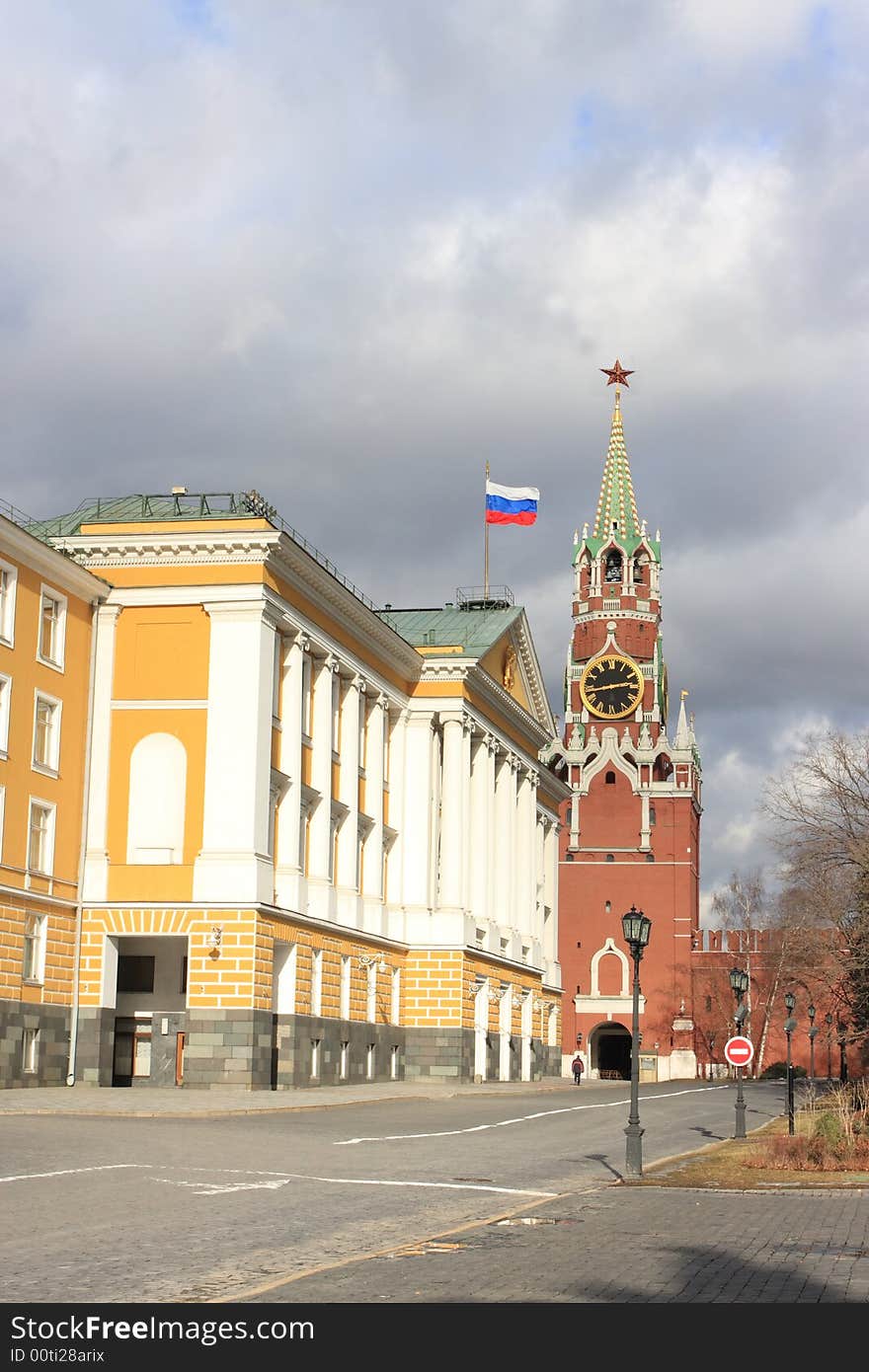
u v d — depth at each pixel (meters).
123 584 58.88
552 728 98.00
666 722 152.88
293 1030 59.72
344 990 66.12
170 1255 17.73
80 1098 47.22
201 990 55.78
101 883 57.41
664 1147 38.94
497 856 88.25
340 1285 15.72
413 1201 24.52
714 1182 28.52
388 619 88.00
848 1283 16.48
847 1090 47.34
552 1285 15.95
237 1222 20.92
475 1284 15.93
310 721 65.00
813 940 78.25
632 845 144.00
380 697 73.56
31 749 54.56
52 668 56.16
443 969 76.19
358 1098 55.12
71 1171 26.41
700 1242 19.66
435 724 78.88
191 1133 36.53
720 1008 138.75
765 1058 135.50
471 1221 22.20
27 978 54.06
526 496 89.94
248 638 57.50
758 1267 17.48
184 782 57.41
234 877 56.16
